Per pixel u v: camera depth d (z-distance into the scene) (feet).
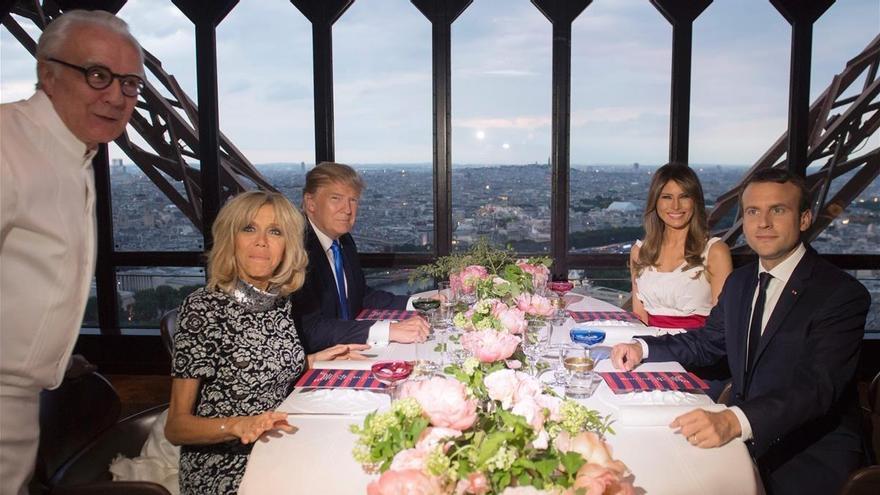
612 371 6.57
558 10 13.16
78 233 4.83
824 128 13.24
